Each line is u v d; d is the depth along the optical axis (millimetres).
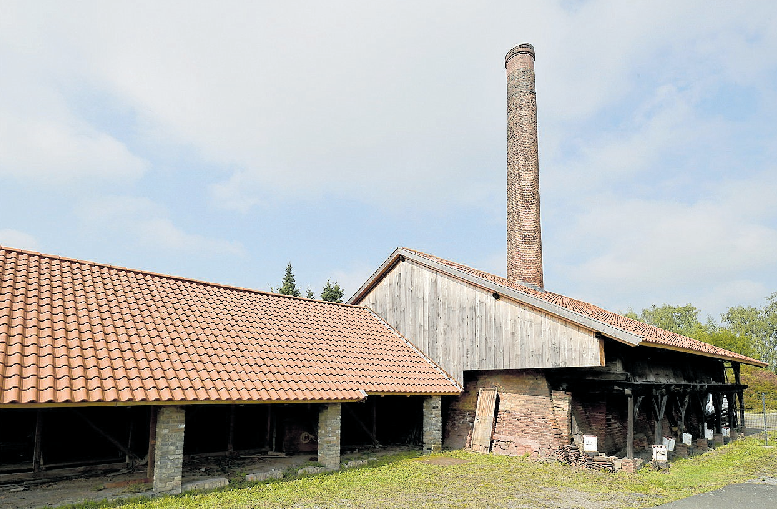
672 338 17375
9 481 10344
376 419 17250
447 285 17094
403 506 9586
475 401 16547
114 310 11773
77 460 11703
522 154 21453
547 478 12086
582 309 17406
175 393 9469
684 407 17281
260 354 12586
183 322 12664
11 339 9312
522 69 22031
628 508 9648
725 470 13766
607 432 15047
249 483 10828
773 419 29266
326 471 12258
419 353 17406
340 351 14836
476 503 9883
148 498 9305
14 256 12547
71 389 8461
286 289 40875
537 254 20672
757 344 71875
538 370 15125
